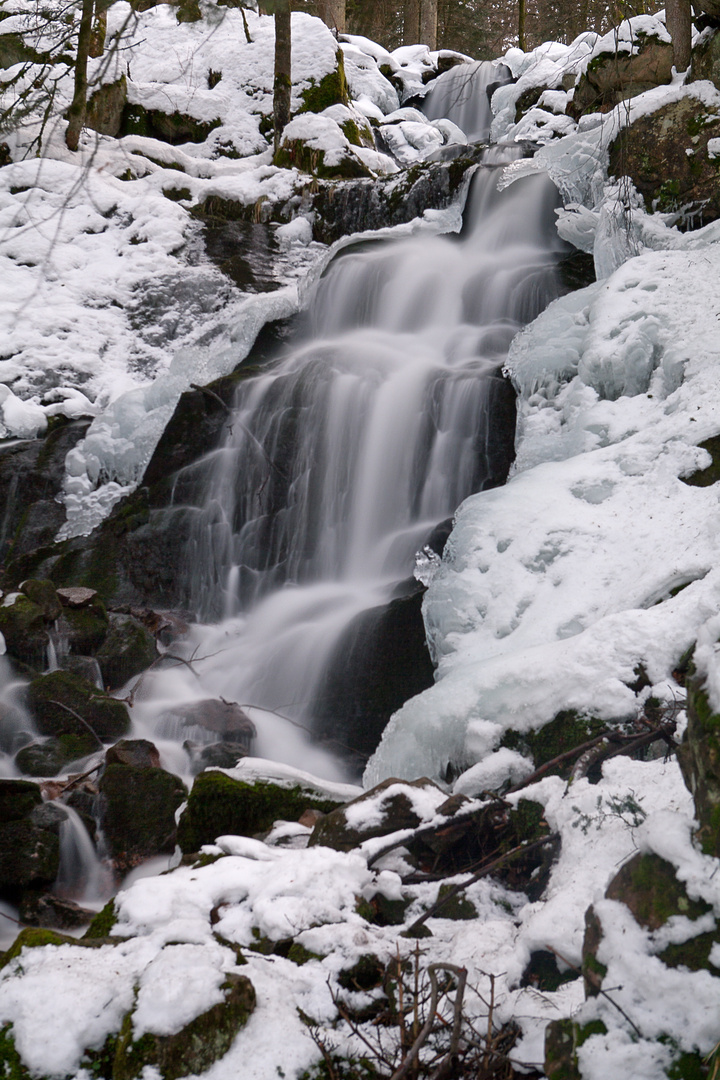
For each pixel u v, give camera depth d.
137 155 13.40
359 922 3.16
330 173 13.32
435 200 11.51
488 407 7.85
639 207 9.04
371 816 3.82
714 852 2.12
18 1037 2.44
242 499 8.53
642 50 10.91
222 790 4.50
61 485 9.04
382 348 9.32
